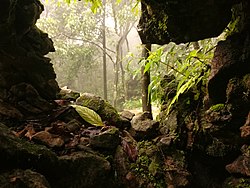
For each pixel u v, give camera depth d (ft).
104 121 10.51
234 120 7.76
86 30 27.78
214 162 9.11
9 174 6.39
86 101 11.10
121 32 30.71
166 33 8.34
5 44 9.05
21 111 9.20
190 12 7.51
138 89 34.19
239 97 7.58
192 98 9.64
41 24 26.89
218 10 7.51
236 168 8.13
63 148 8.41
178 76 10.41
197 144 9.15
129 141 9.91
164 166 9.23
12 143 6.77
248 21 7.55
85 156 8.14
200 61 9.09
